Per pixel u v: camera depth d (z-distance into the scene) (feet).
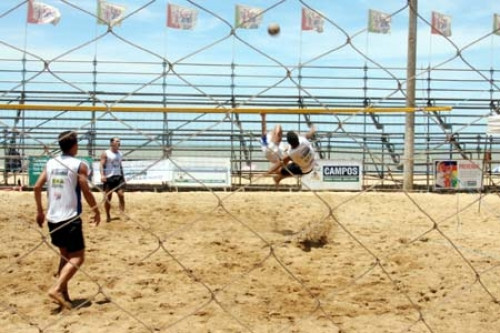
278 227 36.63
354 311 19.24
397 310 19.34
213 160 57.47
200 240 31.58
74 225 18.62
